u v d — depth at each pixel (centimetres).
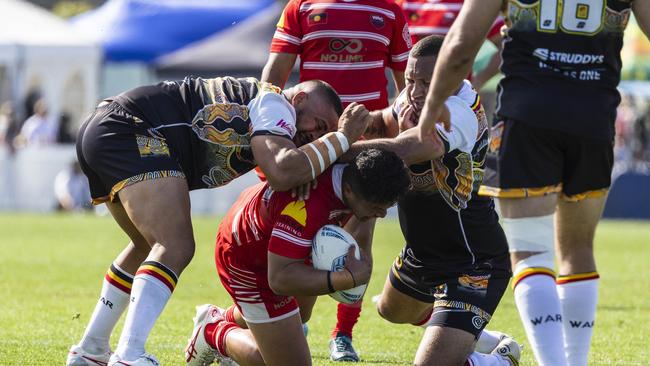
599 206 1709
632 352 2264
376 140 1664
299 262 1599
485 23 1547
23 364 2014
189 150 1756
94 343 1897
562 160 1650
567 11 1605
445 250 1778
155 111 1744
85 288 3189
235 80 1778
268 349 1748
